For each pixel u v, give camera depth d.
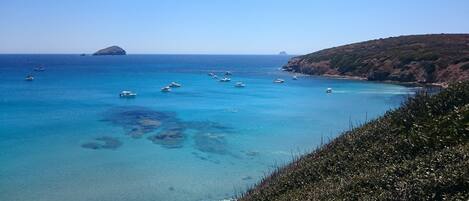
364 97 75.50
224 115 56.19
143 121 50.38
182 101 71.69
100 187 26.53
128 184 27.20
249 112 59.22
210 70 178.75
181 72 162.25
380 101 69.75
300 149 36.66
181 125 48.06
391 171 12.63
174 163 32.12
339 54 133.62
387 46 129.62
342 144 17.30
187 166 31.39
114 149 36.06
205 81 117.81
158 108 62.50
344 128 46.75
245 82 112.88
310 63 139.75
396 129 15.69
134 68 192.62
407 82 96.94
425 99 16.17
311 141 40.06
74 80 116.50
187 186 27.00
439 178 10.83
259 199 16.89
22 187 26.12
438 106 15.30
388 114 17.70
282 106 65.81
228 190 26.20
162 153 35.03
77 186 26.58
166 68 195.88
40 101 68.44
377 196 11.70
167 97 77.88
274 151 36.09
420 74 95.81
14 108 59.66
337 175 14.82
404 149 13.95
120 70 173.88
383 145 15.02
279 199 15.44
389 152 14.33
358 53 125.94
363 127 18.03
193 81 117.69
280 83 107.69
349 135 17.91
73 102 68.19
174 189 26.45
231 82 113.56
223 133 43.69
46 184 26.80
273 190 16.83
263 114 57.38
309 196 13.91
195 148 36.97
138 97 77.38
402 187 11.36
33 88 91.44
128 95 78.38
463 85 15.71
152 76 137.62
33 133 41.97
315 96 78.81
